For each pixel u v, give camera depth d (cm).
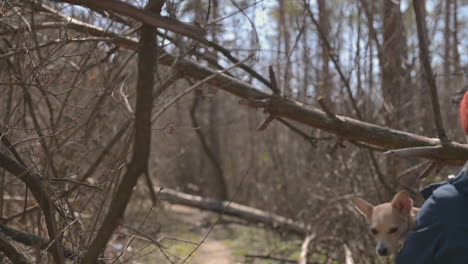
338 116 390
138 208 689
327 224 585
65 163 397
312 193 612
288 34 617
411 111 559
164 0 237
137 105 208
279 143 805
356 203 309
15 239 314
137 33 363
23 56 328
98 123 452
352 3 537
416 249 187
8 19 345
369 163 505
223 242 681
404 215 286
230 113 1120
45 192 262
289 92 529
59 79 391
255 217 804
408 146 366
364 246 518
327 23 562
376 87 555
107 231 203
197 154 1070
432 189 209
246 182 967
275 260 601
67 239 286
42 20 409
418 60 580
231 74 406
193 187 990
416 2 304
